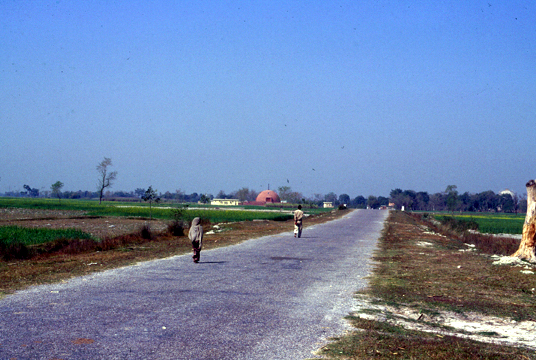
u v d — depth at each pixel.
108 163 125.94
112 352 5.78
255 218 53.31
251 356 5.84
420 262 16.91
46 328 6.76
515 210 190.38
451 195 114.25
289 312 8.42
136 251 18.34
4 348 5.77
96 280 11.14
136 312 7.95
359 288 11.22
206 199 164.88
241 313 8.18
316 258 17.33
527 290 11.69
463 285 12.16
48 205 85.44
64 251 18.66
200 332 6.86
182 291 10.03
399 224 47.78
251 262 15.61
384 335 7.05
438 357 6.00
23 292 9.43
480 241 32.78
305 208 128.00
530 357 6.23
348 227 39.41
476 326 8.07
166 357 5.67
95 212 64.94
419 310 9.11
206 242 22.77
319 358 5.85
